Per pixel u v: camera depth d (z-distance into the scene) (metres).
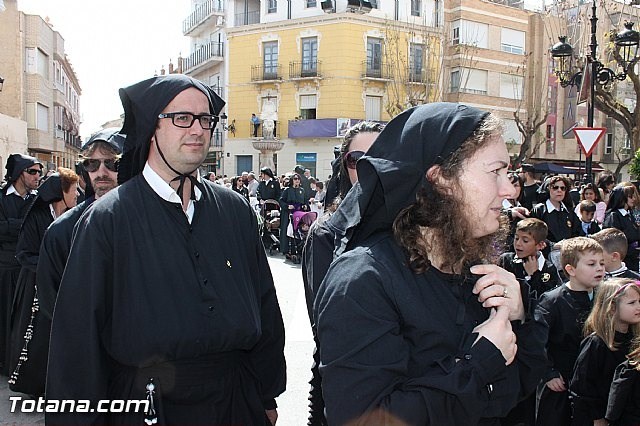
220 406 2.23
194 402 2.17
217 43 37.44
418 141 1.67
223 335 2.20
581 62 14.47
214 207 2.42
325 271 2.45
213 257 2.30
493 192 1.64
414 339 1.60
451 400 1.48
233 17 36.25
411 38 32.91
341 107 32.25
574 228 7.35
